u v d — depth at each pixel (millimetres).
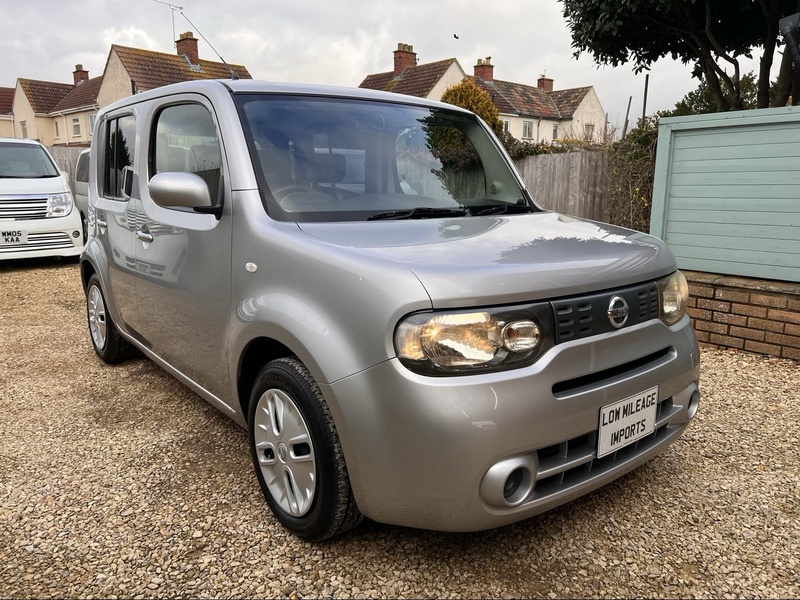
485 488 1818
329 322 1984
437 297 1786
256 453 2463
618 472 2174
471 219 2676
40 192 8734
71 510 2535
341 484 2051
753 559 2230
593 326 2021
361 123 2953
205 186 2529
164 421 3459
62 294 7227
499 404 1794
